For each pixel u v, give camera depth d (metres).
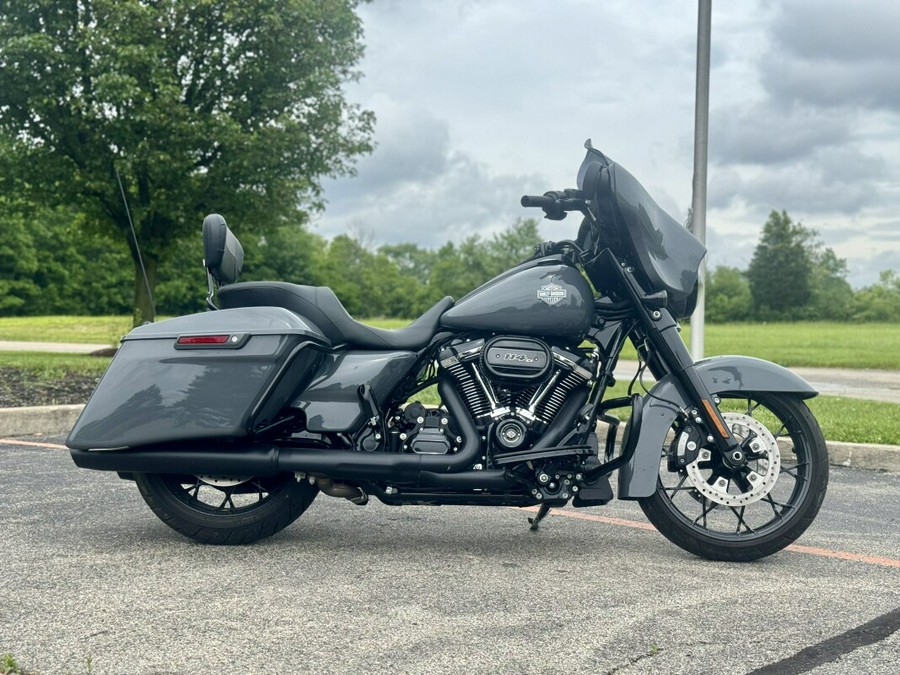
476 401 4.27
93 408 4.29
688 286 4.41
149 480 4.46
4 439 7.96
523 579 3.93
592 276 4.55
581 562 4.23
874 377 17.58
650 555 4.39
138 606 3.49
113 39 17.45
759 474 4.43
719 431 4.29
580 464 4.23
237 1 18.52
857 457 7.27
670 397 4.35
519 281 4.31
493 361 4.20
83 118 17.53
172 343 4.33
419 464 4.17
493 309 4.27
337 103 21.23
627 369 17.02
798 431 4.40
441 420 4.29
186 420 4.21
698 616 3.46
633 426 4.23
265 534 4.49
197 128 18.33
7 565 4.04
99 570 3.98
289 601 3.58
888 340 39.75
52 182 19.19
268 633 3.21
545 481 4.17
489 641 3.16
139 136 18.16
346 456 4.20
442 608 3.52
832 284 116.75
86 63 18.08
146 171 18.52
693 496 4.41
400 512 5.32
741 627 3.35
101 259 80.19
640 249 4.34
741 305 110.75
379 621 3.35
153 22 17.97
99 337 29.67
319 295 4.48
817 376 17.89
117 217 19.70
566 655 3.04
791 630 3.32
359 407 4.28
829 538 4.84
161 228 20.16
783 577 4.04
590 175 4.34
